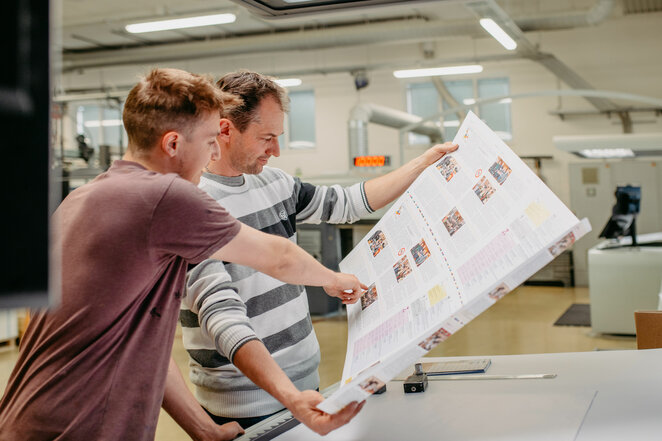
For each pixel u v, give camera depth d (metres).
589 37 10.63
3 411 1.00
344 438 1.06
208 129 1.10
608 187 10.05
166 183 0.98
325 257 8.20
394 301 1.13
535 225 0.90
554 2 9.86
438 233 1.16
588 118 10.77
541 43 10.89
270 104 1.44
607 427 1.00
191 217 0.97
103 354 0.97
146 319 1.02
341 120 12.22
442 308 0.93
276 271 1.12
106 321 0.96
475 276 0.92
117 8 9.61
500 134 11.50
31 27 0.37
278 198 1.62
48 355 0.96
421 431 1.06
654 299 6.09
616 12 10.32
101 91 13.19
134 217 0.95
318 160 12.38
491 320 7.54
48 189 0.38
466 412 1.14
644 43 10.35
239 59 12.69
